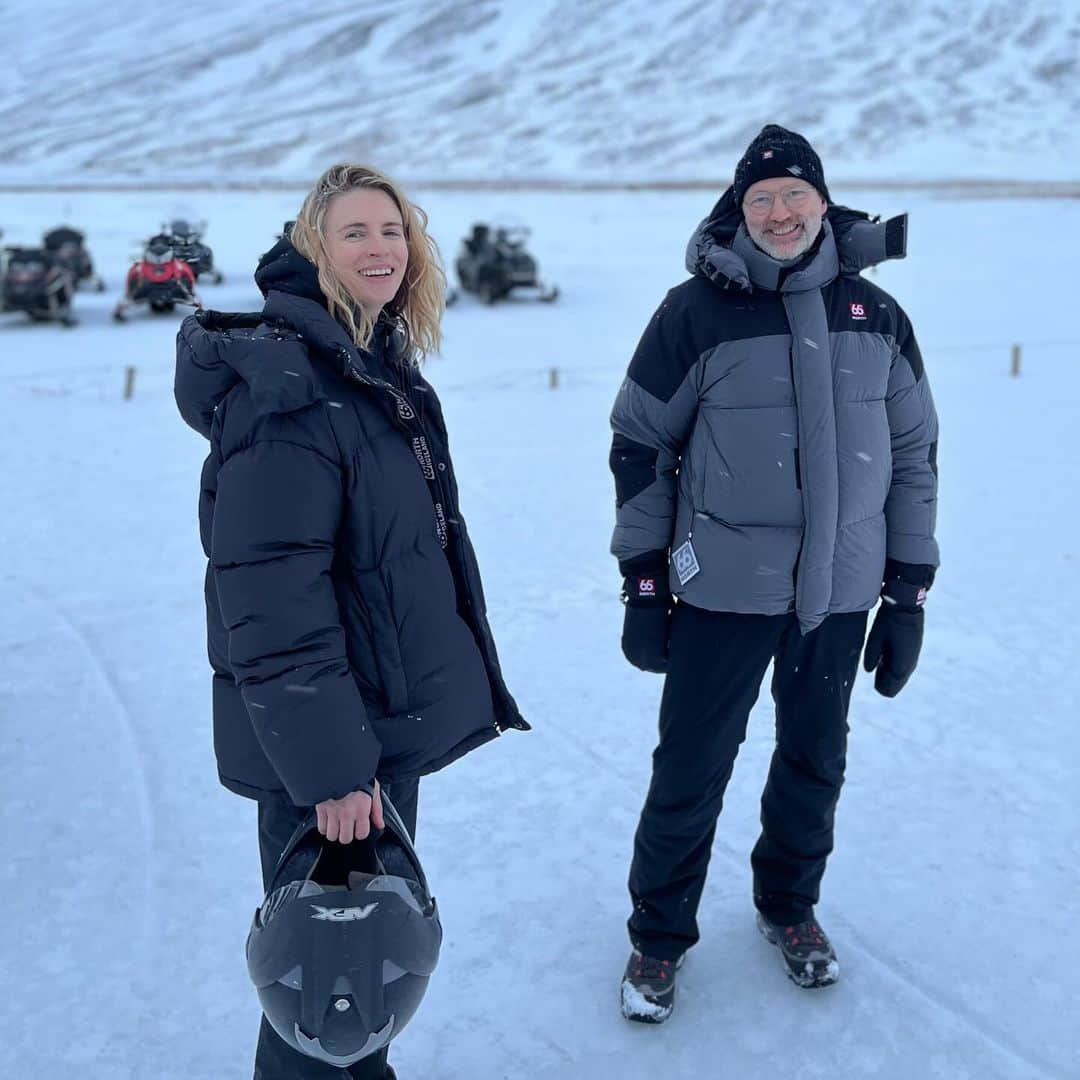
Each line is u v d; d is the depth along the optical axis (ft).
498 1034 9.15
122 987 9.70
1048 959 9.93
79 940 10.32
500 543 22.74
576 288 70.03
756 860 9.98
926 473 9.28
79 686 15.99
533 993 9.64
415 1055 8.91
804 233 8.47
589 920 10.63
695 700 9.11
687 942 9.43
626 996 9.29
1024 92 225.97
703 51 273.13
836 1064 8.77
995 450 30.30
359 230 6.77
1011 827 12.04
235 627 6.31
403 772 7.06
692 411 8.94
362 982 6.41
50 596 19.76
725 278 8.48
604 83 250.98
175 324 56.85
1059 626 17.88
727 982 9.73
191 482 28.02
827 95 230.27
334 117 233.76
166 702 15.51
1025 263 73.36
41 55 310.04
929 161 181.06
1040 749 13.80
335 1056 6.59
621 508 9.23
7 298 55.72
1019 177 159.74
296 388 6.25
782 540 8.75
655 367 8.86
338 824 6.35
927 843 11.75
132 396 39.60
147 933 10.44
